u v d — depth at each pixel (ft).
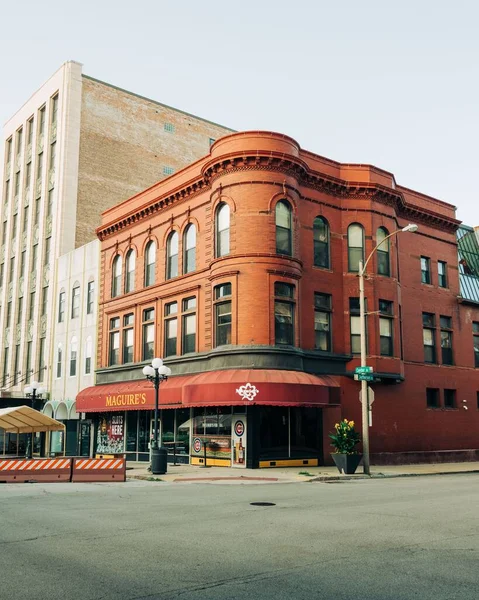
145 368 86.07
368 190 106.42
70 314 143.54
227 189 97.09
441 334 123.24
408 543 31.83
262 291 92.22
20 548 30.53
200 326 101.91
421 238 122.21
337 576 25.02
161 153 176.35
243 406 92.07
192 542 32.07
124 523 38.40
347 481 75.82
